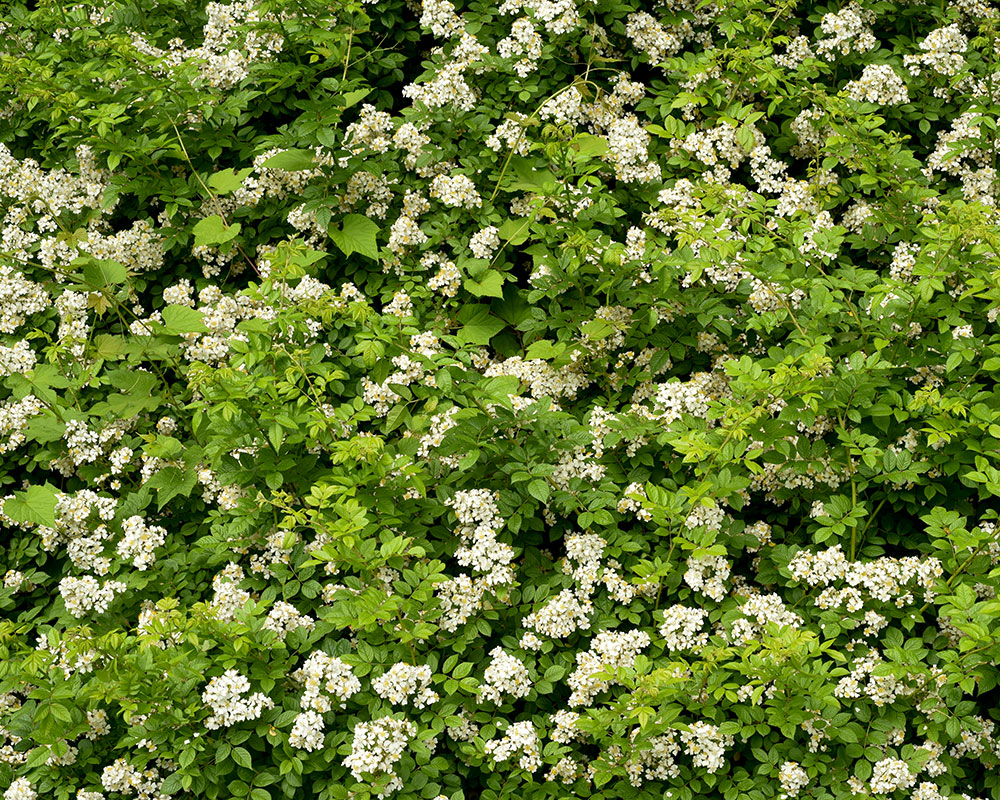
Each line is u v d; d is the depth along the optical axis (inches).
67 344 221.5
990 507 215.0
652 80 232.8
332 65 231.3
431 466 214.4
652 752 205.5
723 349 222.2
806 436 214.2
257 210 229.0
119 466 218.5
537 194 226.4
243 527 212.1
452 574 213.3
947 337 213.3
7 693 212.1
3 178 231.1
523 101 229.3
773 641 201.9
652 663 205.6
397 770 204.5
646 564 207.9
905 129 234.7
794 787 203.6
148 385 220.7
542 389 219.6
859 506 210.2
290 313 215.8
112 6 241.1
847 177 229.6
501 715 208.5
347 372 219.9
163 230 228.4
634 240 222.4
